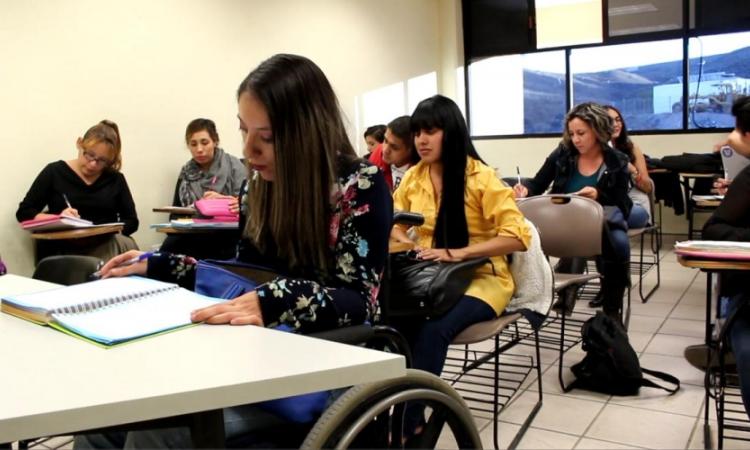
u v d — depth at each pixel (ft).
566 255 9.00
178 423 2.51
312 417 3.30
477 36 24.35
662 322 11.75
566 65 22.71
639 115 21.68
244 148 4.18
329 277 4.16
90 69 13.08
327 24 19.16
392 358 2.69
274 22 17.31
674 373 9.14
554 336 11.01
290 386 2.46
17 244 11.96
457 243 7.41
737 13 19.80
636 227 13.20
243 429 3.41
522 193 11.52
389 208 4.22
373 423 3.20
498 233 7.18
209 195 12.10
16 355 2.81
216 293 4.17
